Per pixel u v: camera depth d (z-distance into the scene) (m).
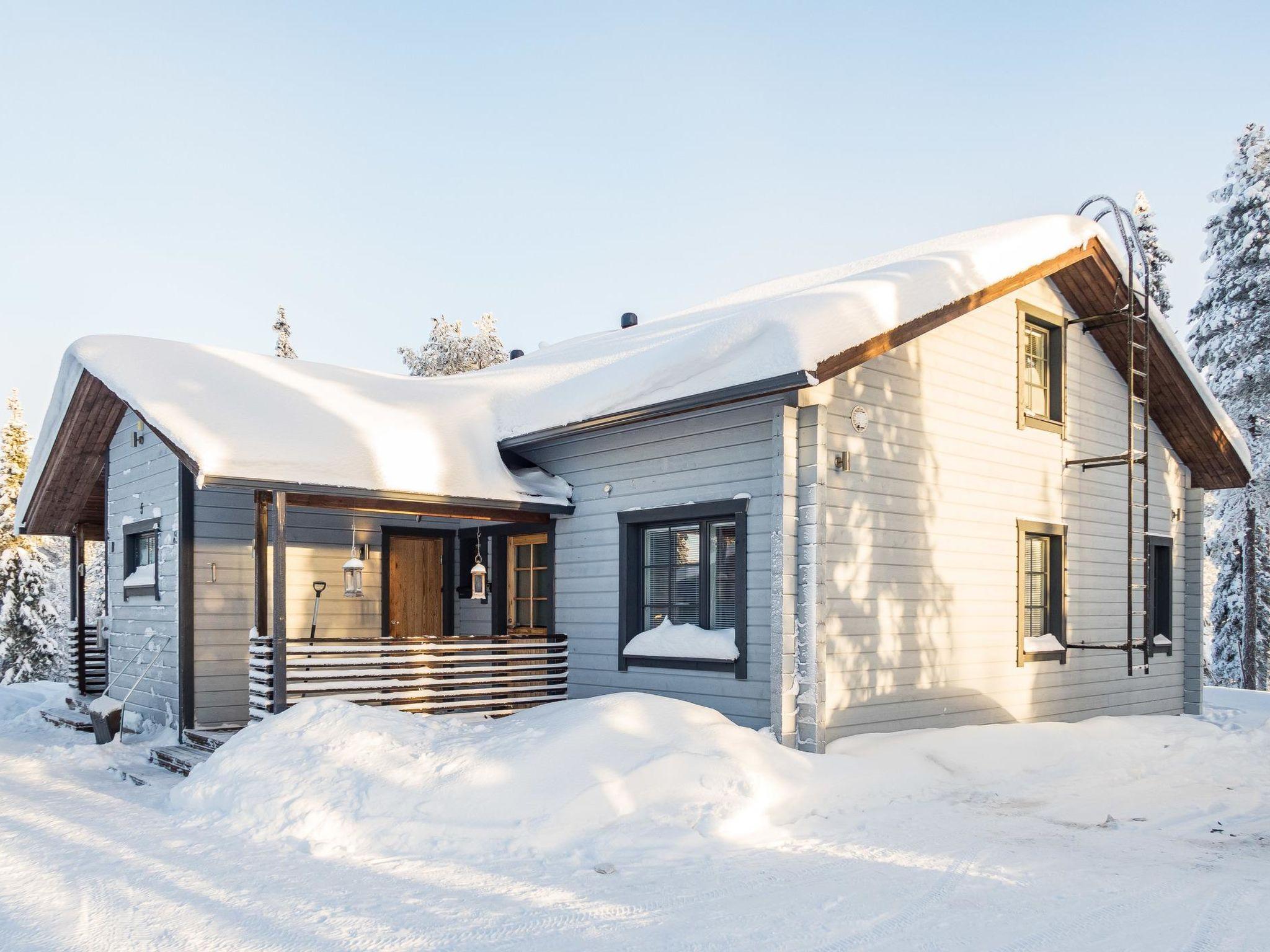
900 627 9.66
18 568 31.66
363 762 7.47
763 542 9.23
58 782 9.25
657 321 15.80
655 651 10.19
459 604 13.41
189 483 11.23
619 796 6.98
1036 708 11.36
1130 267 11.63
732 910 5.29
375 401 11.95
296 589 11.99
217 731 10.70
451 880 5.81
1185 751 10.81
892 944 4.79
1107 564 12.73
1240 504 25.00
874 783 8.20
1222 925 5.14
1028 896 5.63
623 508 10.84
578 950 4.66
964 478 10.62
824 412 9.00
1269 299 24.59
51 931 4.94
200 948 4.70
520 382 13.31
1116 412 13.16
